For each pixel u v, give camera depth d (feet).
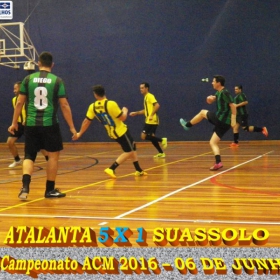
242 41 50.29
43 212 16.31
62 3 53.67
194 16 51.16
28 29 54.34
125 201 18.08
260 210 15.88
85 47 53.47
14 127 19.33
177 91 51.75
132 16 52.44
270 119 50.01
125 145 24.70
